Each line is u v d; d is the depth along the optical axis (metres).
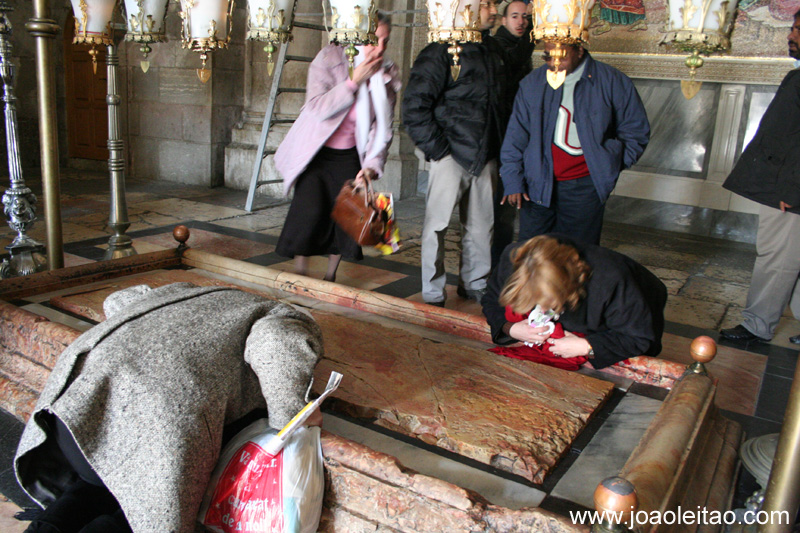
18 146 4.45
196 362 1.73
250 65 8.95
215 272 3.86
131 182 9.29
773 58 6.31
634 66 6.98
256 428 1.84
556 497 1.87
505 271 2.81
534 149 3.62
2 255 5.23
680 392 2.28
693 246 6.54
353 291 3.39
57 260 3.88
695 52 1.88
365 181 3.57
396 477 1.71
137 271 3.79
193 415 1.66
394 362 2.63
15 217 4.48
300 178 3.84
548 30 1.98
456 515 1.61
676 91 6.89
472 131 3.74
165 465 1.60
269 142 8.69
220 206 7.74
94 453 1.64
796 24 3.38
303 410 1.73
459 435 2.08
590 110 3.47
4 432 2.44
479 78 3.74
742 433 2.48
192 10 2.93
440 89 3.72
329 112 3.61
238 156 8.91
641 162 7.23
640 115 3.51
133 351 1.71
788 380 3.38
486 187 3.97
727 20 1.87
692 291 5.03
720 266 5.82
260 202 8.15
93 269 3.58
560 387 2.46
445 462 2.01
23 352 2.64
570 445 2.13
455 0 2.22
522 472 1.95
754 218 6.69
